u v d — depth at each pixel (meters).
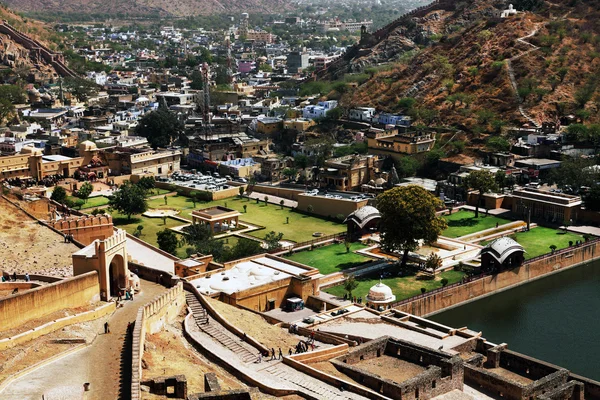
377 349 129.62
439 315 178.50
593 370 146.12
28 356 100.38
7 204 177.88
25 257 148.25
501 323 172.12
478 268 198.62
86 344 106.38
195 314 132.12
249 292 154.12
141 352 103.94
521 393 115.88
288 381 113.00
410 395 112.00
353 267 199.00
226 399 90.25
